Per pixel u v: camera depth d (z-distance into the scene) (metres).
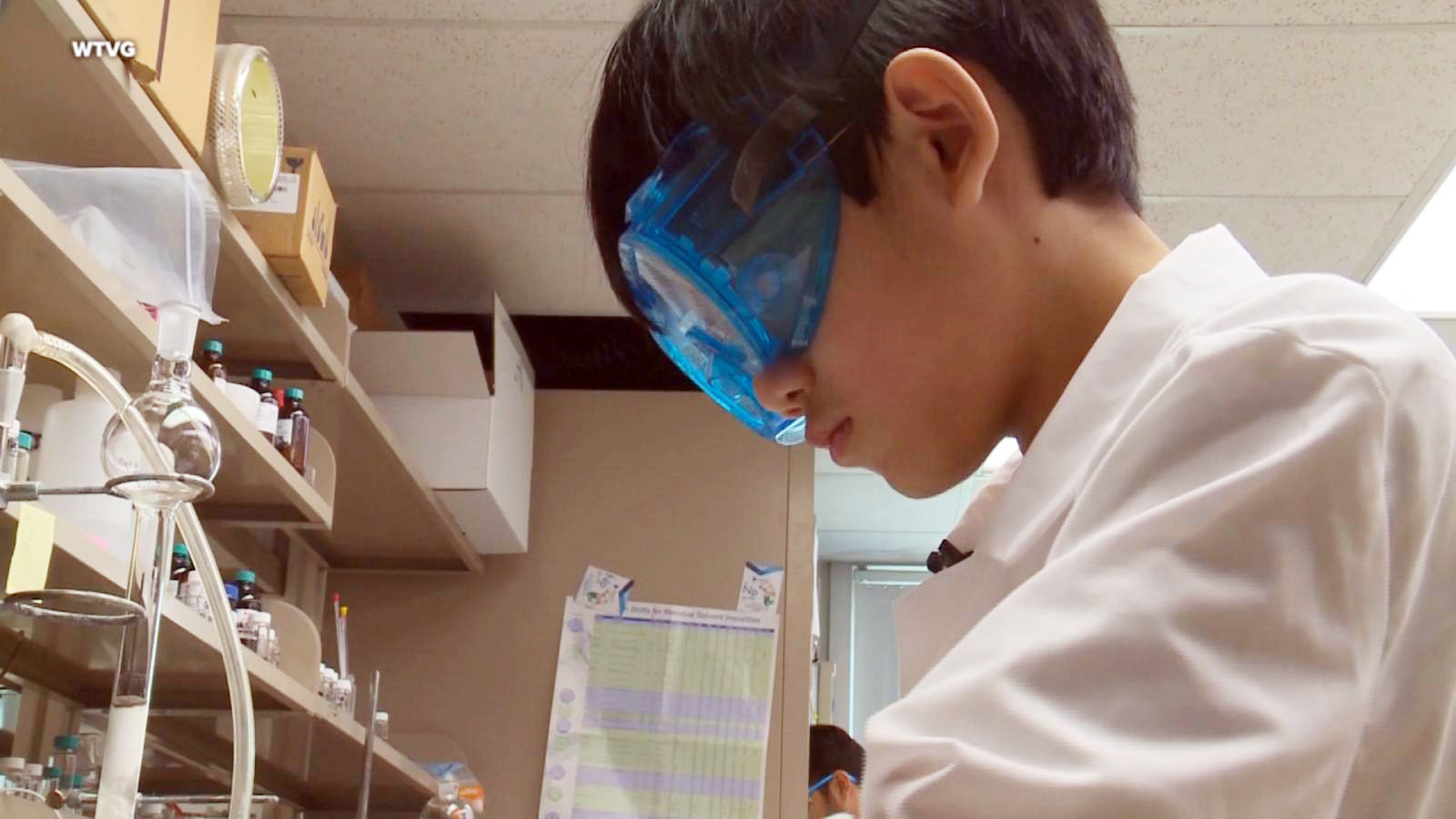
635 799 3.33
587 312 3.69
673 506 3.59
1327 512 0.62
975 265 0.84
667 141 0.94
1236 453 0.65
